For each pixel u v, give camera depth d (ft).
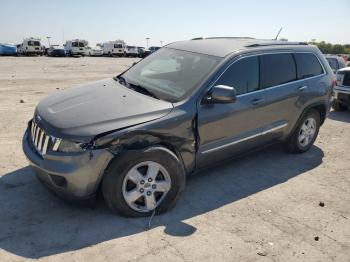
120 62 117.08
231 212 13.71
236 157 16.30
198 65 15.26
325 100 19.92
